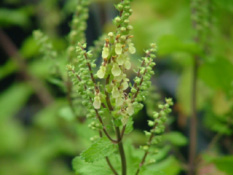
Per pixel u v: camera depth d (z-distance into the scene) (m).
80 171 0.46
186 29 0.72
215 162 0.56
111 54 0.39
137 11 0.87
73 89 0.53
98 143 0.41
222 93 0.67
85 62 0.40
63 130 0.94
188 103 0.74
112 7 0.87
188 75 0.74
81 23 0.55
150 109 0.57
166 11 0.87
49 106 0.97
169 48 0.60
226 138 0.65
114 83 0.40
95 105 0.41
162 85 0.92
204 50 0.61
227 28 0.74
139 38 0.85
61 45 0.93
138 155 0.49
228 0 0.61
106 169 0.46
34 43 0.94
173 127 0.79
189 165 0.60
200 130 0.81
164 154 0.51
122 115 0.40
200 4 0.58
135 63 0.76
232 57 0.69
